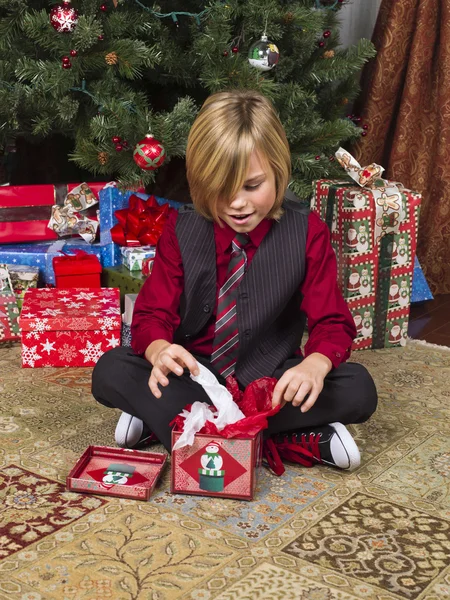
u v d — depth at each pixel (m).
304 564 1.18
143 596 1.09
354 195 2.09
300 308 1.50
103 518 1.30
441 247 2.92
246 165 1.25
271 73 2.55
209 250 1.46
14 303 2.22
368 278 2.18
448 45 2.71
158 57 2.36
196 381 1.36
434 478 1.48
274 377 1.49
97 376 1.51
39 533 1.25
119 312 2.07
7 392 1.87
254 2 2.29
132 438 1.53
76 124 2.49
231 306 1.46
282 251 1.45
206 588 1.11
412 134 2.81
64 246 2.47
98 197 2.54
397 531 1.28
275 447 1.50
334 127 2.53
